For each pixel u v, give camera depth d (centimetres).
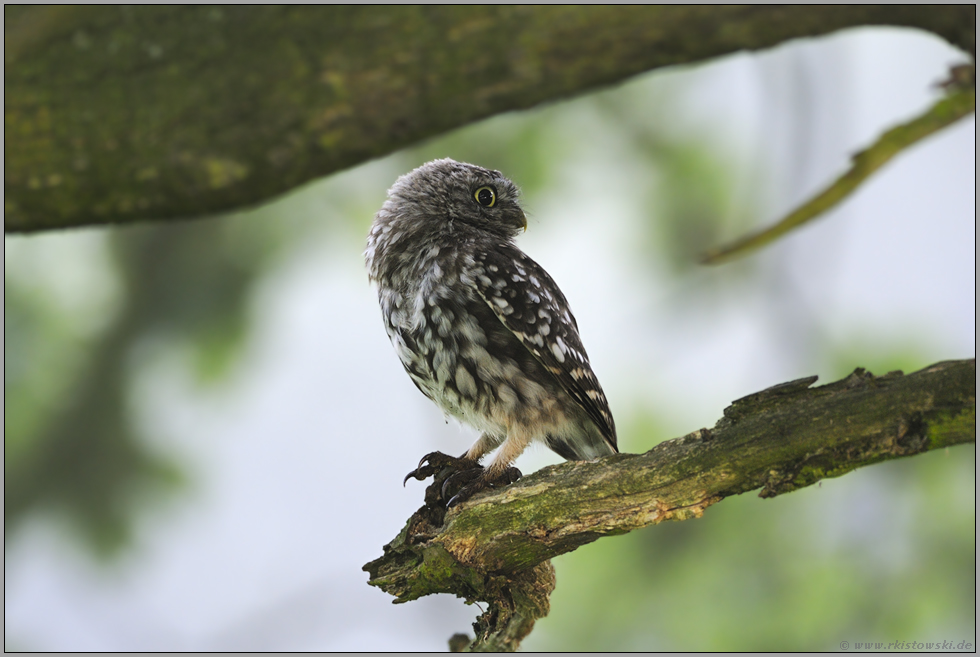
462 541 691
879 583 1078
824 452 565
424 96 506
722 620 1110
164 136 513
